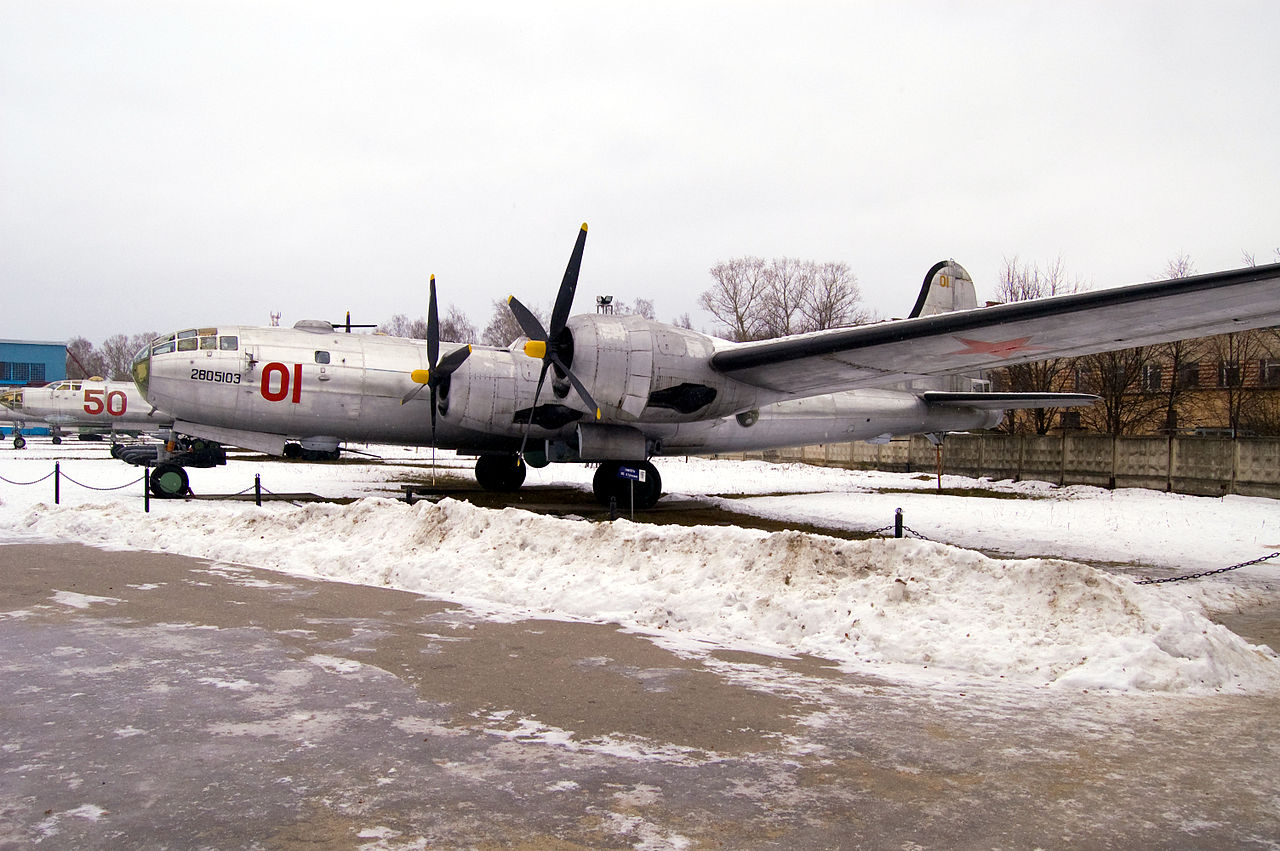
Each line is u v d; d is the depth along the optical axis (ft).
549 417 54.90
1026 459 89.86
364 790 12.78
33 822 11.50
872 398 68.39
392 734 15.16
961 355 43.62
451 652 20.83
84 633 21.95
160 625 22.94
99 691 17.26
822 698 17.85
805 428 65.46
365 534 36.04
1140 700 18.04
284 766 13.64
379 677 18.60
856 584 24.75
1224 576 35.14
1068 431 111.55
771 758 14.40
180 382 54.03
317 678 18.42
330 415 56.75
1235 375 103.71
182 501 55.16
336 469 97.04
